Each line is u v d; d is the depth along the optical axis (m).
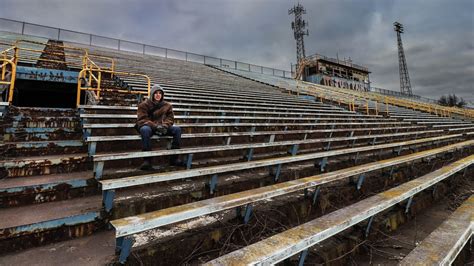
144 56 20.98
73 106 10.74
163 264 2.19
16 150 3.49
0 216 2.30
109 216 2.55
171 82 11.38
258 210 3.08
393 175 5.25
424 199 4.14
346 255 2.59
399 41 50.78
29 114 4.80
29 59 9.77
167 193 3.18
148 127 3.90
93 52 16.69
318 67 35.12
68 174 3.26
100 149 4.23
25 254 2.02
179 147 4.23
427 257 1.90
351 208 2.69
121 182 2.58
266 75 27.78
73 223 2.32
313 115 10.39
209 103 8.83
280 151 6.30
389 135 8.87
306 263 2.30
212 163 4.44
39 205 2.62
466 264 2.52
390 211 3.46
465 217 2.68
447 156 7.36
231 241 2.62
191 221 2.77
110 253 2.07
